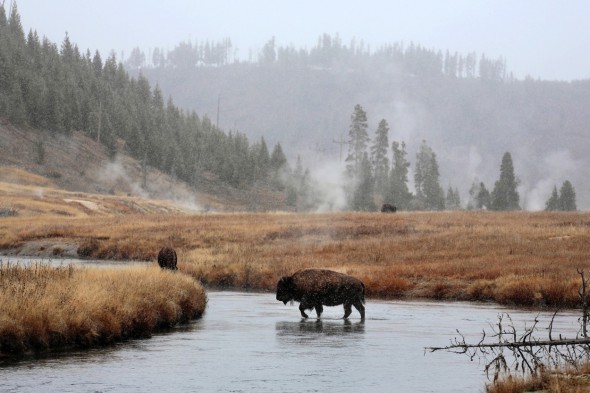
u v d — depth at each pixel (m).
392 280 64.25
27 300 27.94
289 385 22.17
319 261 79.75
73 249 108.50
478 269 69.38
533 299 54.38
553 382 19.91
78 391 20.69
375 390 21.64
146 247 103.00
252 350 29.31
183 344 30.72
